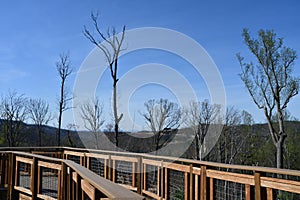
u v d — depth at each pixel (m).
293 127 20.14
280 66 16.78
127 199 1.58
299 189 3.14
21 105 22.28
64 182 4.51
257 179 3.67
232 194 4.32
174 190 5.44
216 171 4.38
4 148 8.46
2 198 6.42
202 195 4.63
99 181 2.21
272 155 20.88
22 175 7.69
